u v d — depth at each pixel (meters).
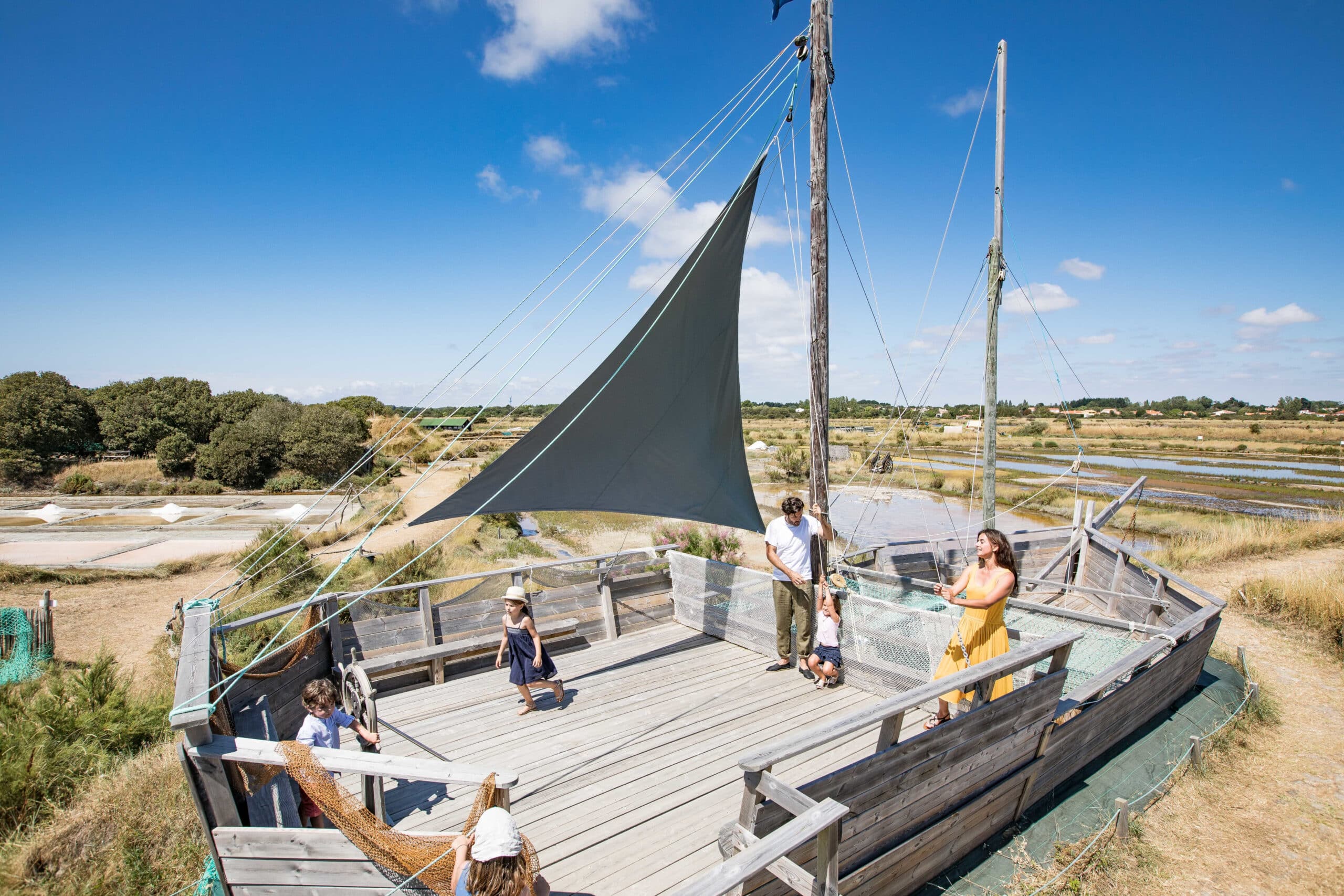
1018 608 7.10
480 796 2.98
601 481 6.93
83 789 6.14
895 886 3.75
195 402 53.16
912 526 24.98
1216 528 18.20
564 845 3.83
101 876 4.95
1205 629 6.89
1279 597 10.38
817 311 6.60
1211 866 4.43
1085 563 11.05
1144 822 4.85
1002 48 10.55
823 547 6.57
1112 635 6.40
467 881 2.78
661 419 6.96
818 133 6.50
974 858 4.27
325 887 3.05
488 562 20.00
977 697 4.05
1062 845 4.46
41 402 48.69
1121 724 5.73
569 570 7.50
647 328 6.23
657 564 8.42
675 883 3.49
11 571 18.59
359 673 5.05
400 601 14.06
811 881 2.87
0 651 12.04
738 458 7.93
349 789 4.45
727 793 4.37
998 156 10.62
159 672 10.23
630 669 6.62
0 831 5.62
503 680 6.37
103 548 23.45
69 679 8.45
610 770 4.69
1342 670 8.09
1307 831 4.84
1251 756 5.94
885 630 5.88
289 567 16.11
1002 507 30.48
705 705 5.75
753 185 6.38
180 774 6.08
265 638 9.19
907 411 11.99
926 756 3.66
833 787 3.13
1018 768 4.52
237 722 4.38
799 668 6.59
